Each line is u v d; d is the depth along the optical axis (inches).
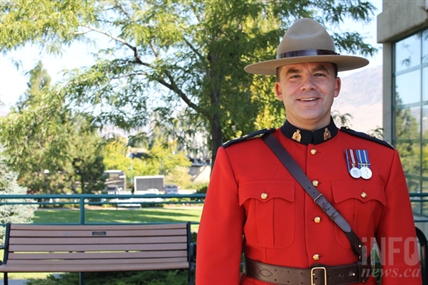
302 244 72.8
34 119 299.4
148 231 167.0
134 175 1132.5
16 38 276.4
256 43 272.2
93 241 165.0
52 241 164.6
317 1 302.2
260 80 284.5
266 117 330.3
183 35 285.7
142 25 281.9
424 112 274.1
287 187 74.9
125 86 305.4
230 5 274.8
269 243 73.7
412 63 286.7
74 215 563.5
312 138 78.5
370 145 80.2
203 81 269.1
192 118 310.2
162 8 287.1
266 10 297.0
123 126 299.9
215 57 280.7
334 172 76.2
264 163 77.5
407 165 297.4
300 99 76.0
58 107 298.5
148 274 203.5
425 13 254.7
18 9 285.7
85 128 312.7
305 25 78.0
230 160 78.6
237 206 76.9
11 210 350.0
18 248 163.3
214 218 77.2
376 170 77.1
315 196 74.1
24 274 240.8
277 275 73.2
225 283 75.0
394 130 311.9
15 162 317.4
